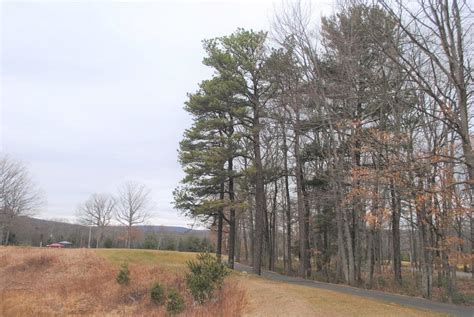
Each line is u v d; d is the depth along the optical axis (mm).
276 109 29156
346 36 18766
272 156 34656
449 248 15273
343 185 24500
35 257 28125
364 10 15422
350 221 29125
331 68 23312
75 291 21094
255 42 27688
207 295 16172
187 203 28297
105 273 23891
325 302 14688
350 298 15883
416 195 12898
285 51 25453
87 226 73250
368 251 24438
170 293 16859
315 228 34156
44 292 21281
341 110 24891
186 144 28516
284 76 25672
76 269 25734
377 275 27375
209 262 17375
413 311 13453
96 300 19531
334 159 25484
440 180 12883
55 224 80562
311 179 32719
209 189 28688
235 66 27562
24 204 63438
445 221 13477
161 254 32094
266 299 15711
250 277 23406
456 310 14609
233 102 27953
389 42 13367
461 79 12273
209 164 26344
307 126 26766
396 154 14836
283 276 30344
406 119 20047
